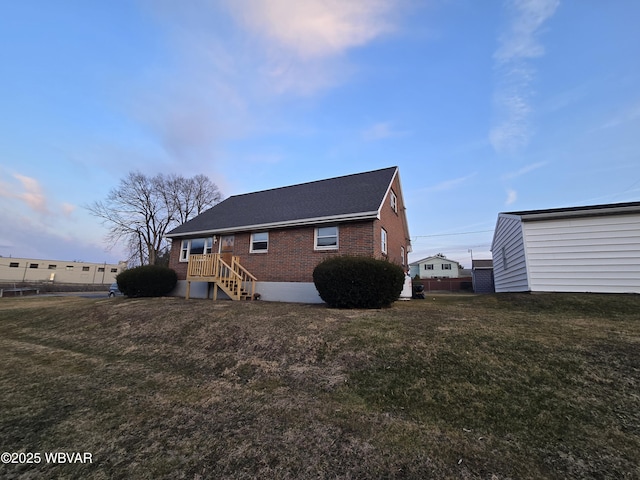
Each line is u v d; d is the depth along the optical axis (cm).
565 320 668
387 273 930
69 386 484
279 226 1345
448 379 421
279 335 644
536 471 249
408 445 290
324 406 380
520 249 1101
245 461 273
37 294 3784
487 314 768
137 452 294
